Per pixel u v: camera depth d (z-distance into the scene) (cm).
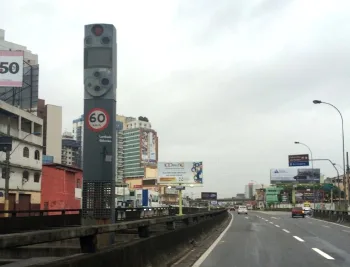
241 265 1163
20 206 4794
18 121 4906
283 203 14325
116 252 701
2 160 4388
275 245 1744
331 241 1931
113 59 1450
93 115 1431
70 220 2606
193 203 15762
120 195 10581
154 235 1063
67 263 516
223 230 2788
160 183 7106
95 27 1442
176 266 1129
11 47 6938
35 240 462
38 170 5244
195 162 7100
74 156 10438
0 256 1486
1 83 4353
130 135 13900
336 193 12438
